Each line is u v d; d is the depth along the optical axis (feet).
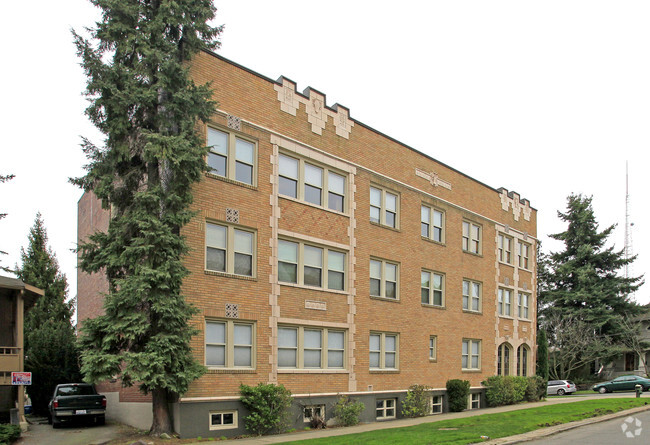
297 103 67.46
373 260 76.18
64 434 55.36
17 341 62.44
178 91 49.85
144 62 49.32
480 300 98.32
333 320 68.08
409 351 79.82
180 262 48.24
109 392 66.33
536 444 46.78
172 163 48.24
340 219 70.95
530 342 112.68
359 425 65.62
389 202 80.23
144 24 50.16
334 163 71.05
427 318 84.28
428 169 88.43
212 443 49.29
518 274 111.14
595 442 47.44
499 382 94.63
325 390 65.62
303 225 65.87
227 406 54.65
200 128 56.39
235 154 60.03
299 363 63.46
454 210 93.35
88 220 87.92
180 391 47.37
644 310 172.04
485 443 46.21
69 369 78.89
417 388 77.87
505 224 107.96
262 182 62.03
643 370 176.04
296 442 47.11
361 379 70.79
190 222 54.75
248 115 61.62
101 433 55.01
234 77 60.75
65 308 103.19
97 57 48.80
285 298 62.59
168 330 47.60
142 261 47.34
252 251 60.44
